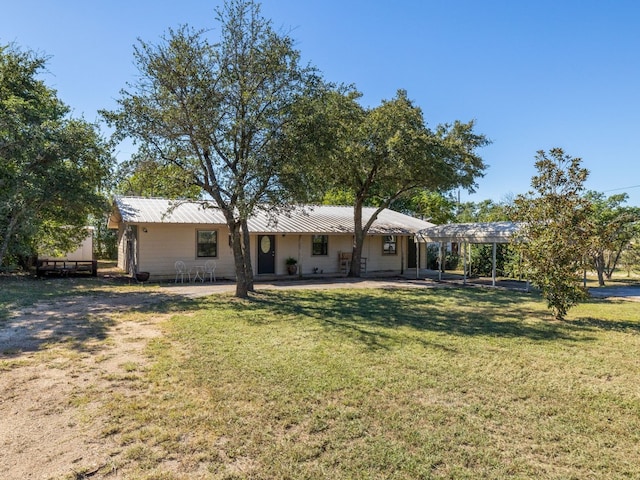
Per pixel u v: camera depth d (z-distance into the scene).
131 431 3.51
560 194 9.01
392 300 11.30
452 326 7.85
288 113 10.80
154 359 5.53
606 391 4.54
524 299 11.76
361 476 2.86
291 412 3.88
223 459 3.08
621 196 20.02
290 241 18.89
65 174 12.63
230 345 6.25
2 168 12.44
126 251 19.62
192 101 9.92
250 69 10.54
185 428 3.56
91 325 7.64
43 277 16.69
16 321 7.93
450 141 16.95
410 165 15.74
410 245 22.55
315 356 5.68
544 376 5.01
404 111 15.95
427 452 3.19
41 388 4.46
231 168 11.23
